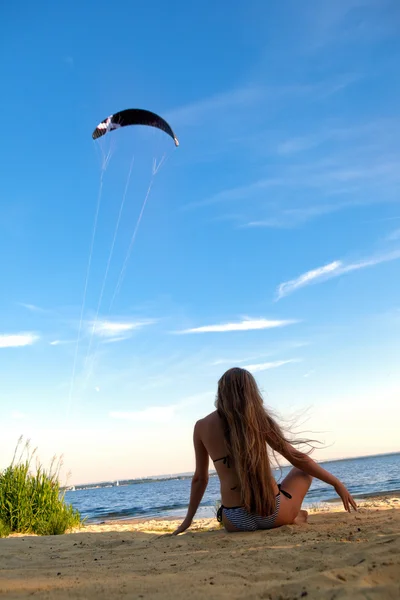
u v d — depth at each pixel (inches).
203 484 154.6
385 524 132.4
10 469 310.2
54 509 304.7
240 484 143.3
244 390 143.0
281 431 144.9
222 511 149.9
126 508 717.3
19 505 296.2
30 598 78.6
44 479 311.3
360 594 67.8
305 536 124.3
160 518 406.3
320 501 424.8
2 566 128.4
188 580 85.2
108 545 157.3
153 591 79.0
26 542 185.5
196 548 125.5
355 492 537.0
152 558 117.0
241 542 126.1
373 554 89.0
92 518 539.2
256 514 141.6
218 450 146.4
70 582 91.7
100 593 79.3
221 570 92.1
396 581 76.2
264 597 72.3
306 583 75.2
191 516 157.1
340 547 100.3
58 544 175.6
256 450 139.1
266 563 95.9
